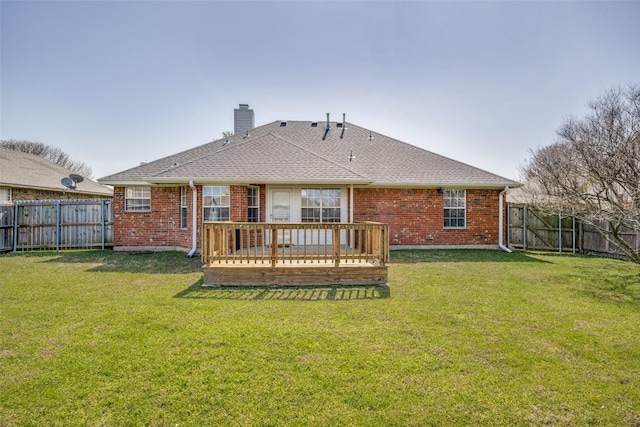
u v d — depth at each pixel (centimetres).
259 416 272
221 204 1074
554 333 445
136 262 966
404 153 1414
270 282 702
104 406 283
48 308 539
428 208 1252
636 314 523
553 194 1098
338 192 1149
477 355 380
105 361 360
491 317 507
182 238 1182
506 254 1138
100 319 489
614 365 359
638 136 870
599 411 281
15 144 3447
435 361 365
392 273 827
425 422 267
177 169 1061
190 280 747
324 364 356
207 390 307
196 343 406
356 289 676
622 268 901
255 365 353
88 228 1275
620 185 931
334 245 722
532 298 610
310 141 1473
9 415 271
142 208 1223
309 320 491
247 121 1759
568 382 324
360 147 1444
